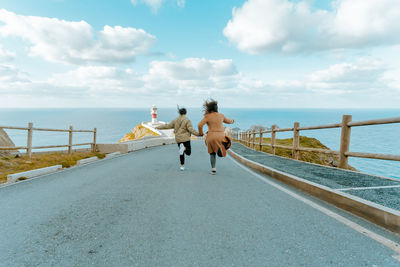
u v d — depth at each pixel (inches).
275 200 153.9
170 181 211.0
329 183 172.2
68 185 196.7
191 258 84.7
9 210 135.4
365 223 116.5
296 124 324.2
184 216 125.6
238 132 1090.7
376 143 5064.0
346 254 87.1
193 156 431.2
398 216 104.9
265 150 823.1
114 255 86.9
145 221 118.9
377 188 157.2
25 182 208.4
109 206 142.1
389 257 85.0
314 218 122.7
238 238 100.2
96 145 483.5
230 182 207.0
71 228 110.7
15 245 94.3
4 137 408.2
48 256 86.2
